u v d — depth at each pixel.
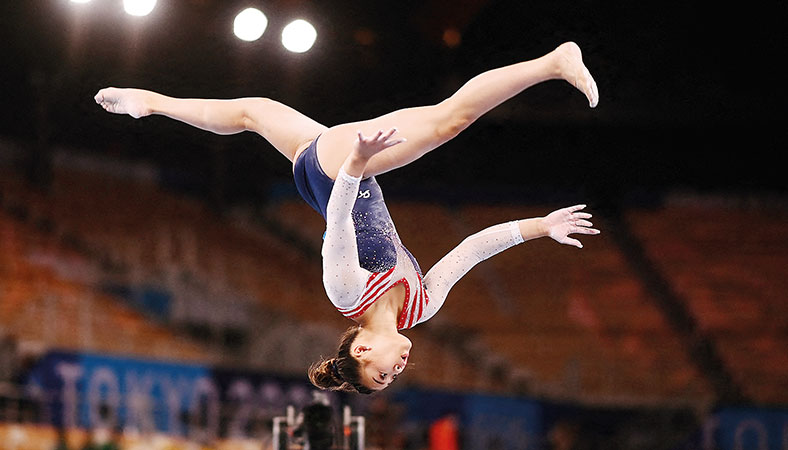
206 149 28.03
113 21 21.55
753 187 32.22
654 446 22.86
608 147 30.03
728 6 23.02
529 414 22.67
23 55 23.06
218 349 22.42
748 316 28.05
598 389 25.27
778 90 26.70
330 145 6.44
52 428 16.48
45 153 25.27
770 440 22.69
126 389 17.77
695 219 31.77
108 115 25.28
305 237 29.12
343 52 24.44
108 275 22.83
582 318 27.70
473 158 30.69
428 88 26.22
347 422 8.84
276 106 7.04
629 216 31.69
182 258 25.08
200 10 21.16
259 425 19.62
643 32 24.11
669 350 26.67
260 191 29.75
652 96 27.20
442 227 30.91
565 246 30.56
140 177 27.78
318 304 26.02
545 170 31.08
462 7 23.00
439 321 26.95
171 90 24.70
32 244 22.52
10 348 16.62
